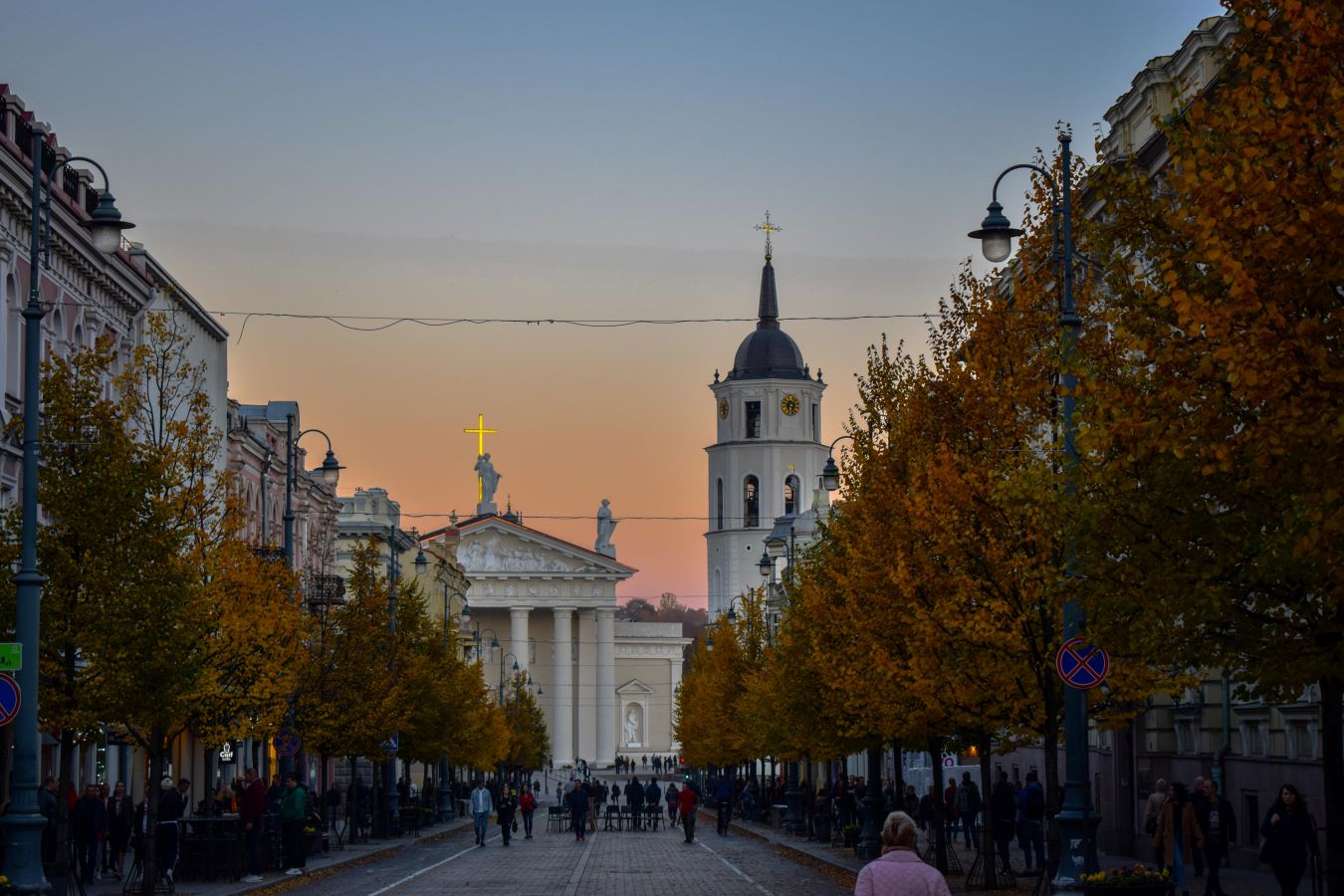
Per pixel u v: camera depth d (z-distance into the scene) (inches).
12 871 908.6
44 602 1125.7
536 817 3887.8
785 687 1894.7
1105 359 821.9
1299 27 599.5
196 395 1412.4
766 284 6742.1
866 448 1289.4
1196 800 1104.2
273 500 2620.6
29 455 954.7
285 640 1582.2
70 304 1600.6
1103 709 1029.8
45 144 1512.1
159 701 1154.7
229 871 1418.6
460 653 3956.7
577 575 6722.4
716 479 6574.8
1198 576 712.4
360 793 2881.4
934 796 1413.6
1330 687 728.3
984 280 1116.5
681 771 6181.1
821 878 1573.6
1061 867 896.9
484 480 6889.8
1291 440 599.8
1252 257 613.9
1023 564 992.9
